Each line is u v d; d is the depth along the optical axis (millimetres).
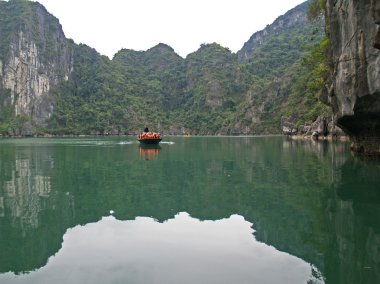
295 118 96375
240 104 160875
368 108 21500
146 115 176125
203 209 13523
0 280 7766
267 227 11250
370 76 19422
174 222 11930
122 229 11203
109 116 163500
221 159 31625
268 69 175875
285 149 42875
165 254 9117
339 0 25172
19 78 151000
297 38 187250
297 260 8719
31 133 140000
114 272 8078
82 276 7910
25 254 9203
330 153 34906
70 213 13211
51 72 166000
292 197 15266
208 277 7812
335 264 8492
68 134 150500
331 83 30875
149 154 38094
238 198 15266
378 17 14992
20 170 25156
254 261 8641
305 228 11117
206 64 189125
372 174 20688
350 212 12766
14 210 13695
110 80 185125
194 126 165500
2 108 147500
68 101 168625
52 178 21469
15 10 162625
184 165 27344
